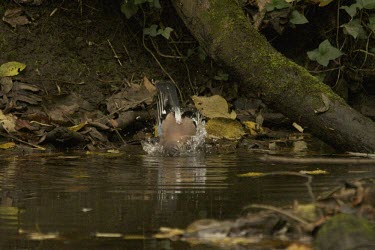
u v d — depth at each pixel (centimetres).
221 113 1248
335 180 802
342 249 506
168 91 1197
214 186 782
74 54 1337
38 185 797
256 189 756
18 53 1306
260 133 1257
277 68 1102
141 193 745
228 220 589
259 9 1320
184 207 667
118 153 1102
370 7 1267
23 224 604
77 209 664
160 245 537
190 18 1202
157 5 1300
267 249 520
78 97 1259
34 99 1235
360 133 1035
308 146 1173
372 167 915
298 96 1073
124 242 545
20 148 1118
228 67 1153
